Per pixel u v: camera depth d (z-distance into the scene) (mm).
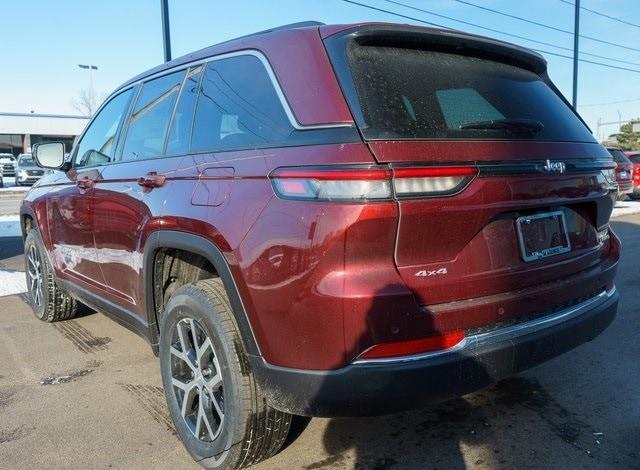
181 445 2977
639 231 10523
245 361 2430
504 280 2375
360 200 2037
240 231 2332
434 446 2889
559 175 2586
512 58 2904
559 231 2693
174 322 2828
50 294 4941
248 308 2322
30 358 4273
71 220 4156
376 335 2074
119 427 3172
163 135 3254
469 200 2215
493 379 2301
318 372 2139
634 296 5676
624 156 16297
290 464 2746
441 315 2182
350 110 2205
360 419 3178
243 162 2455
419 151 2154
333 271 2074
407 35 2473
